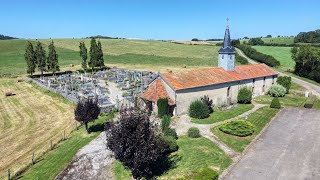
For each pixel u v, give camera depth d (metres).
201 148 29.42
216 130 35.22
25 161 28.31
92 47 91.25
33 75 86.06
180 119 39.28
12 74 88.12
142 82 67.44
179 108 40.84
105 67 99.12
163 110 38.31
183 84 41.22
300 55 80.06
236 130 33.75
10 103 53.69
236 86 49.19
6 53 127.69
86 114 32.81
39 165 26.92
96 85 65.12
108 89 61.69
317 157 28.22
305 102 51.19
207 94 44.22
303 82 73.38
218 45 164.88
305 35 160.25
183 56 129.25
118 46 154.12
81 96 52.50
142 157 20.89
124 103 46.78
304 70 80.38
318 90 64.06
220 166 25.86
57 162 27.05
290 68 93.69
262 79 55.31
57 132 36.84
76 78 77.25
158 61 116.62
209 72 47.22
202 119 39.50
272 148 30.38
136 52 138.25
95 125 37.28
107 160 26.92
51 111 47.12
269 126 37.62
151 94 41.09
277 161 27.30
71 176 24.38
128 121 21.06
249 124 35.00
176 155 27.77
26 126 40.06
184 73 44.16
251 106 46.97
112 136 21.62
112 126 22.05
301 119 40.91
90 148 29.78
